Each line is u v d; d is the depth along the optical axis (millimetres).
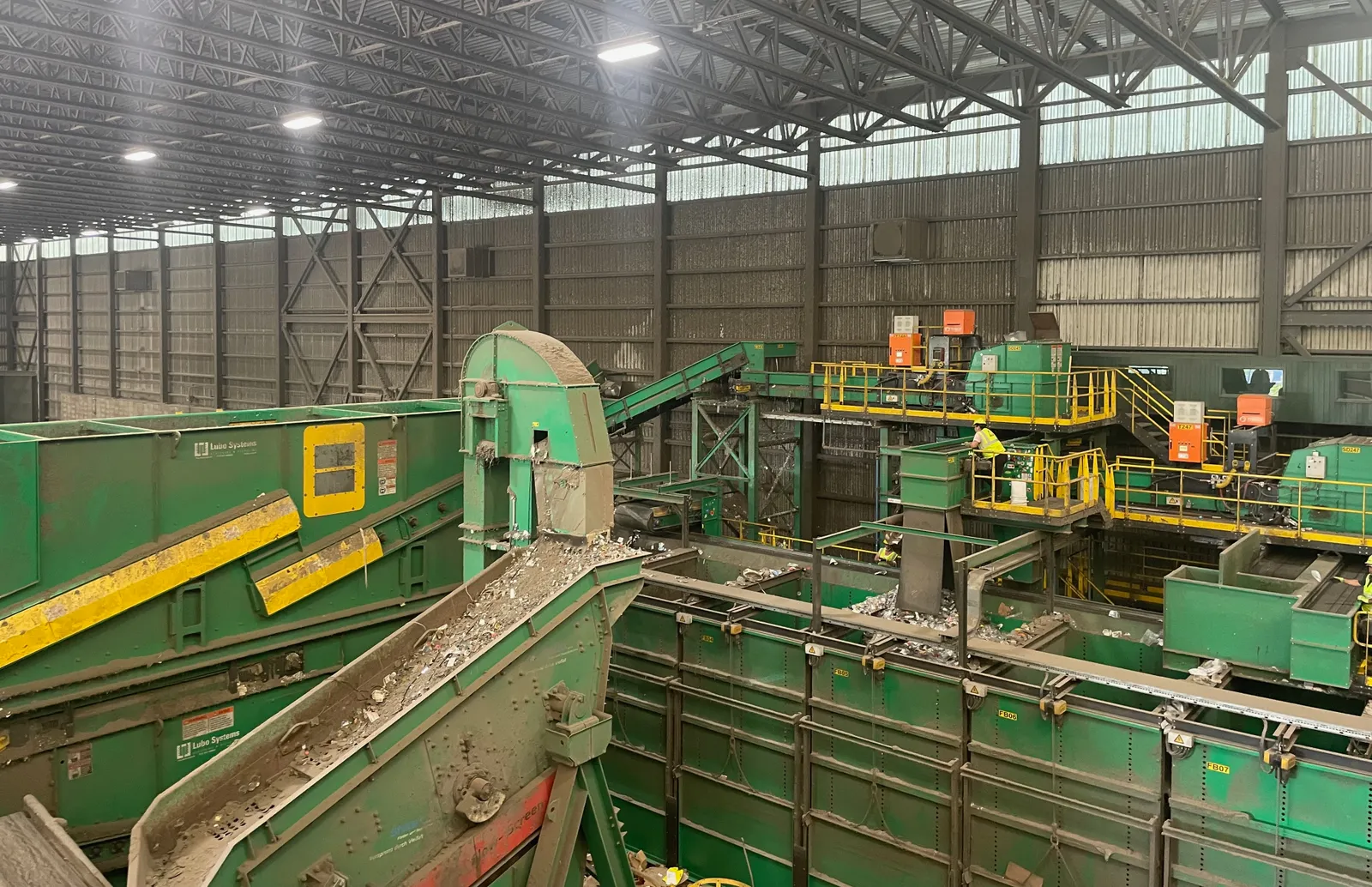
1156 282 21734
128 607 10602
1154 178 21578
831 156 26312
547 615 9336
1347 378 17531
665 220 29500
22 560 9797
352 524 12930
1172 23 16016
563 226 32281
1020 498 13766
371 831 7902
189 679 11305
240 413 13094
